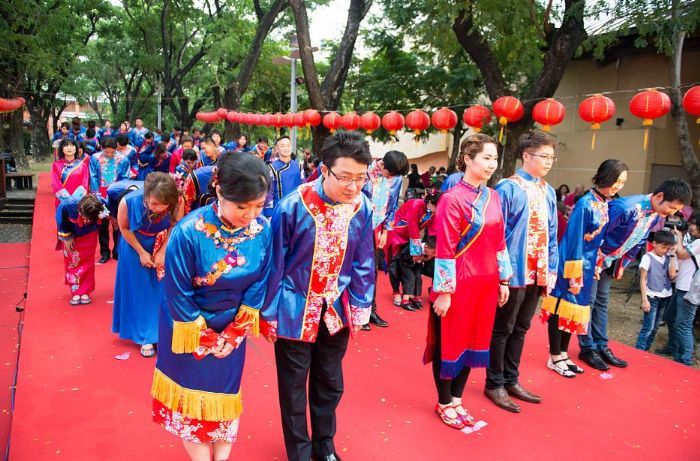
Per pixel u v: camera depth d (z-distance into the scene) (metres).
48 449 2.71
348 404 3.38
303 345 2.52
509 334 3.46
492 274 3.05
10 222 10.84
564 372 4.04
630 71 11.32
